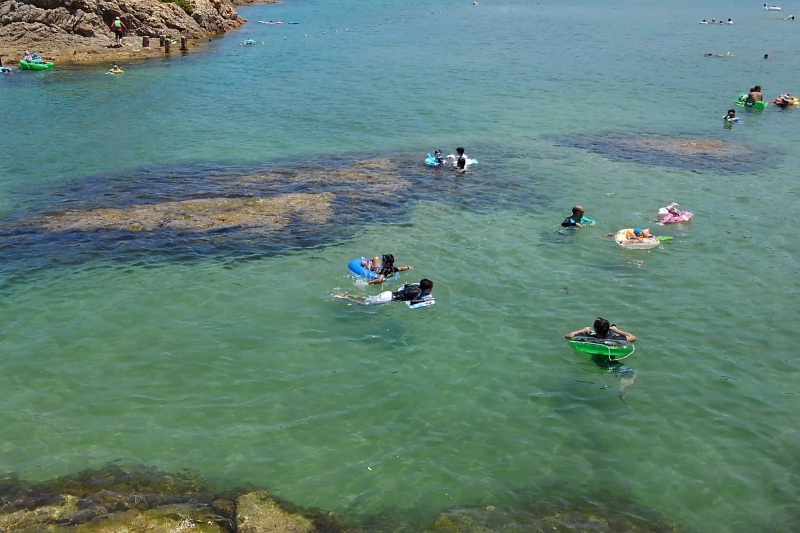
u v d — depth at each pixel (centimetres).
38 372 1488
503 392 1435
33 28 6550
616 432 1312
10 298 1811
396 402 1398
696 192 2712
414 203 2588
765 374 1498
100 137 3653
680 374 1498
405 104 4497
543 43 7575
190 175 2962
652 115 4141
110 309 1759
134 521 1063
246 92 4928
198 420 1333
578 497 1148
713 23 9700
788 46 7150
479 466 1220
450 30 9056
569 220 2339
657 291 1880
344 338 1636
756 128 3819
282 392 1427
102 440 1273
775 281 1936
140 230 2266
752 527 1086
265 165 3130
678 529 1080
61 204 2562
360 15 11456
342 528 1074
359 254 2106
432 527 1079
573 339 1588
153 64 6209
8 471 1187
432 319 1725
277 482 1171
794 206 2542
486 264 2045
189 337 1633
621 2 14250
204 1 8750
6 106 4412
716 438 1295
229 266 2016
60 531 1041
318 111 4306
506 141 3562
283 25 9862
